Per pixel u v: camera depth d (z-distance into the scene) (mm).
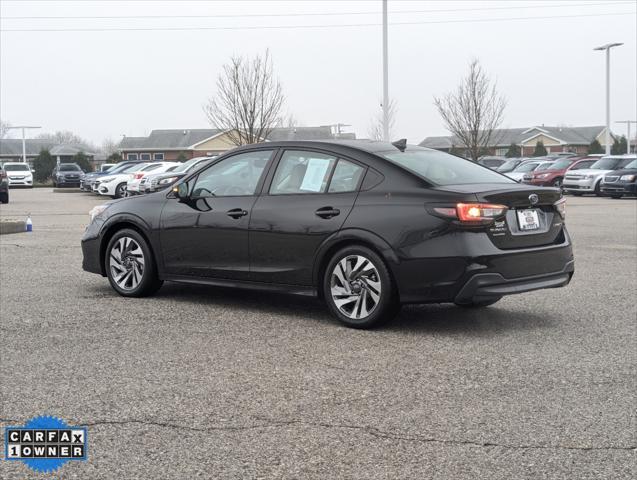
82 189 40406
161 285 7820
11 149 96500
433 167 6477
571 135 93312
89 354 5469
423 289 5949
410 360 5320
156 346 5699
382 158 6367
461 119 47094
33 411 4277
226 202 6977
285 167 6812
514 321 6625
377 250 6105
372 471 3475
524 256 6066
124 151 81625
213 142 79625
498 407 4336
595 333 6164
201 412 4254
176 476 3426
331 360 5320
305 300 7551
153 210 7430
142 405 4371
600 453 3680
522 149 89500
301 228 6477
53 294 7816
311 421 4109
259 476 3422
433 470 3486
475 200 5840
